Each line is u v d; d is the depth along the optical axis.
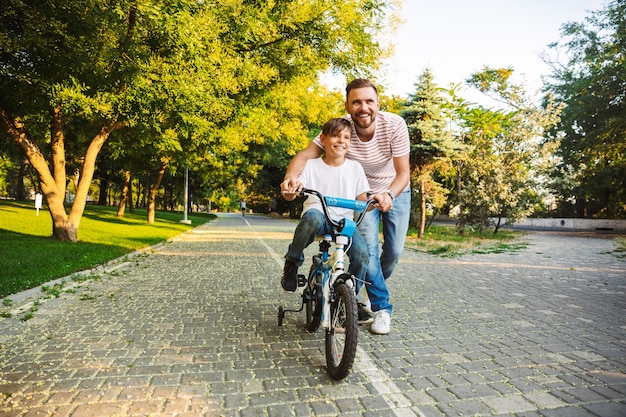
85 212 27.67
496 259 11.17
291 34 13.58
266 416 2.64
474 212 19.05
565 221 32.56
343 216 3.77
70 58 8.18
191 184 47.19
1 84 9.34
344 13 13.32
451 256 11.88
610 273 8.63
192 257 11.26
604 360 3.59
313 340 4.17
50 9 7.33
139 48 9.41
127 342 4.08
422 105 16.30
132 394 2.94
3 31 7.14
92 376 3.25
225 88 11.26
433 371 3.36
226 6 10.79
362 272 3.69
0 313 5.05
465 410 2.71
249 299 6.10
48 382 3.13
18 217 19.72
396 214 4.65
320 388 3.04
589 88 27.80
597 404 2.78
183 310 5.42
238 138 18.91
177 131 13.33
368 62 14.49
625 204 31.30
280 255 11.83
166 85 9.66
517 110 19.28
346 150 3.86
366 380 3.19
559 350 3.85
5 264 7.97
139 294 6.41
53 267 7.98
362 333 4.42
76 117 16.22
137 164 22.09
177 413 2.67
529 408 2.73
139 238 15.25
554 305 5.72
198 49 9.65
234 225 30.69
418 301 5.99
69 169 33.56
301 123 22.31
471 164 18.41
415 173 17.08
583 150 28.30
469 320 4.95
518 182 18.55
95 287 6.95
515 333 4.41
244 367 3.45
